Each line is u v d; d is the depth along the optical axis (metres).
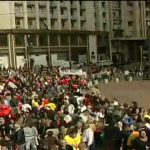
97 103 16.86
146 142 10.12
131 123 13.05
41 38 64.50
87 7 73.38
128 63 74.19
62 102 16.88
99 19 75.31
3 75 32.53
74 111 15.31
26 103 17.38
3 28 59.72
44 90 23.81
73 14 71.88
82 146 10.12
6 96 18.09
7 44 60.12
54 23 68.94
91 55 72.38
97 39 74.12
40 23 66.62
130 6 82.25
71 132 11.11
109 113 14.49
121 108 15.35
